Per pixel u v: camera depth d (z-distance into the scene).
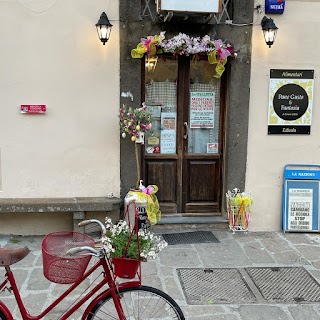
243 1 4.92
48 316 3.13
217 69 4.91
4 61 4.71
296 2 5.00
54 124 4.88
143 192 4.79
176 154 5.36
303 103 5.15
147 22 4.85
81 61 4.81
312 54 5.09
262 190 5.27
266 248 4.68
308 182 5.25
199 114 5.36
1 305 2.40
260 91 5.09
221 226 5.30
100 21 4.57
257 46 5.02
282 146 5.22
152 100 5.25
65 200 4.85
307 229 5.24
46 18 4.70
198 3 4.48
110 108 4.93
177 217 5.37
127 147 5.00
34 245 4.67
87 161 4.98
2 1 4.61
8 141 4.84
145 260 2.38
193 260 4.29
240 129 5.13
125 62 4.87
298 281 3.86
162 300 2.72
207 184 5.45
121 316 2.47
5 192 4.93
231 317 3.20
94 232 4.96
